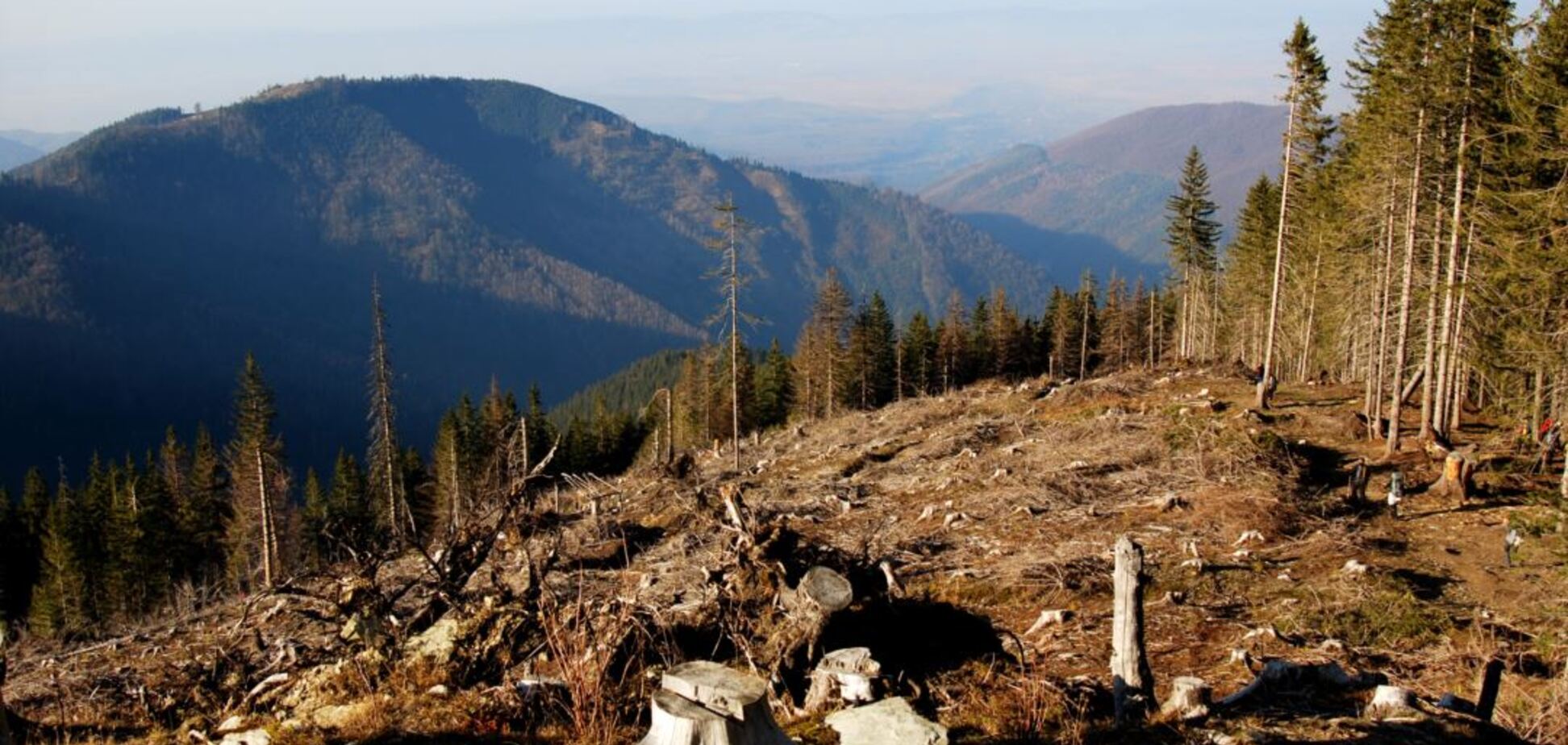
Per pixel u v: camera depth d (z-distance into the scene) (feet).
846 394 232.94
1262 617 45.47
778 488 85.71
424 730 23.70
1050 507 66.69
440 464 186.70
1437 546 58.44
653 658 29.84
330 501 189.98
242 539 160.56
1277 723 23.02
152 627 62.39
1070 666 38.09
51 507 183.01
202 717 29.40
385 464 132.77
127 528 162.09
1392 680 36.50
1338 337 145.79
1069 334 269.64
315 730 24.53
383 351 131.64
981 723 24.77
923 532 64.03
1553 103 70.79
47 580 159.53
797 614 29.68
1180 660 40.19
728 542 33.60
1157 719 23.25
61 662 53.57
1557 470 76.28
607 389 493.77
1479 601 48.29
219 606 67.41
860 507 75.15
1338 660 39.27
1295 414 103.04
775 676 28.17
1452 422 104.37
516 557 47.75
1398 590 48.19
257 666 32.58
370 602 31.60
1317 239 141.59
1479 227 82.94
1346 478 76.07
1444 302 86.63
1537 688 34.27
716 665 15.24
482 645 29.17
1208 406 103.30
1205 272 196.03
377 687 28.37
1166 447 77.71
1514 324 82.74
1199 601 47.75
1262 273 177.27
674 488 57.26
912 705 25.98
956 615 33.09
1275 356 148.25
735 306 124.16
